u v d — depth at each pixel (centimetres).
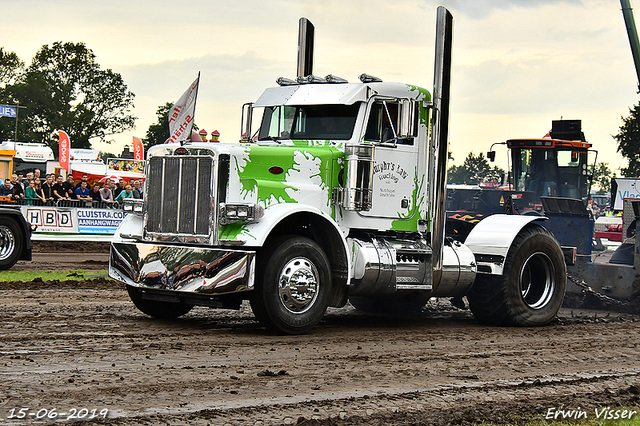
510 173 2320
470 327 945
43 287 1152
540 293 995
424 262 906
